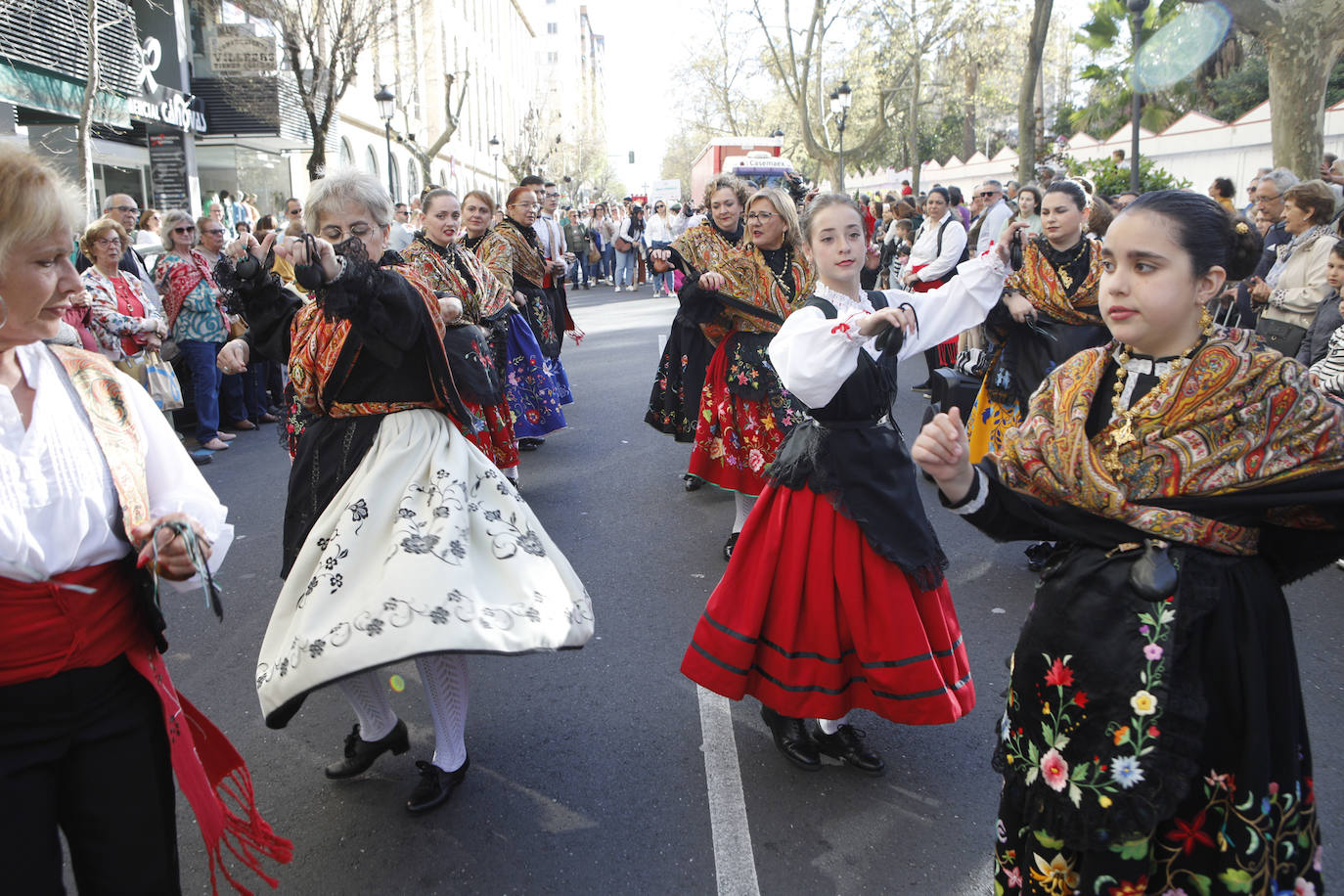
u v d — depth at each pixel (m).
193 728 2.19
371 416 2.82
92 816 1.84
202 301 7.91
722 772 3.12
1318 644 3.99
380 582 2.52
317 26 15.51
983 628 4.17
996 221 8.25
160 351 7.07
